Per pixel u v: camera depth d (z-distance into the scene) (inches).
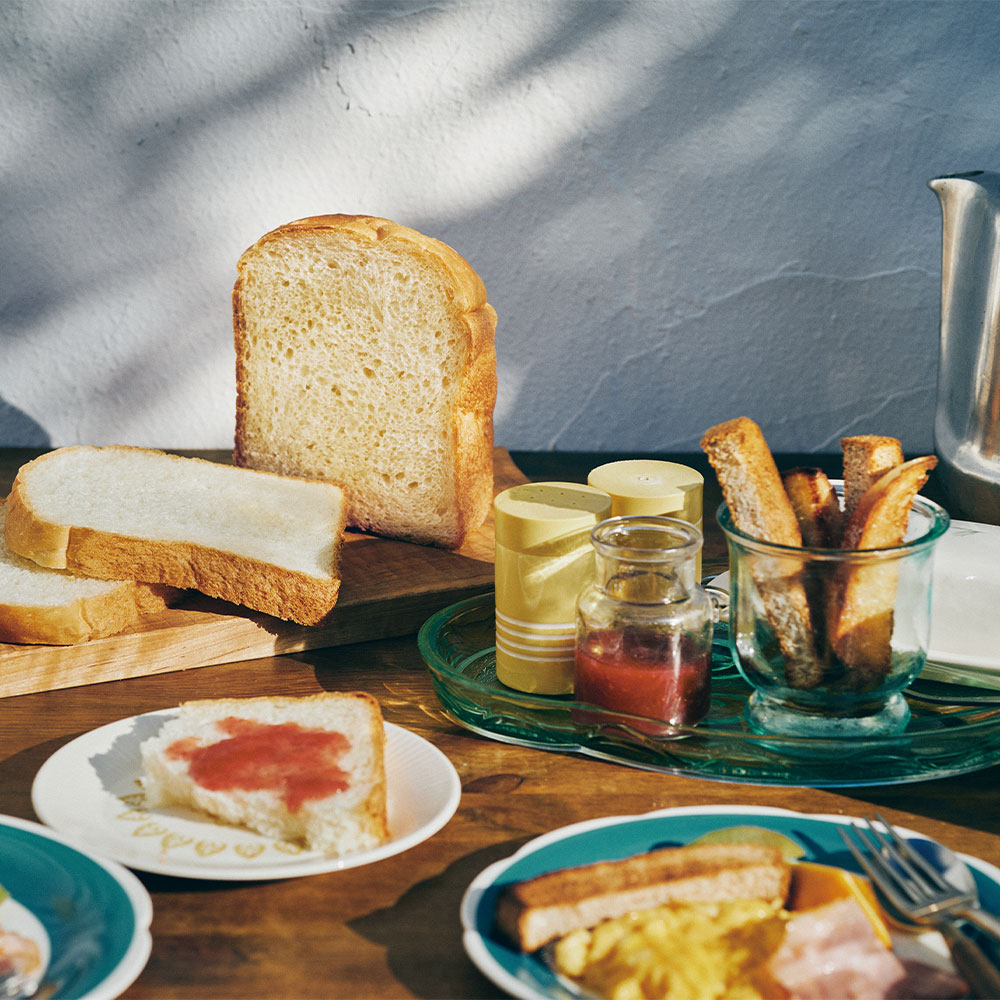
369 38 45.1
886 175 47.0
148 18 44.7
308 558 30.8
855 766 23.9
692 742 24.7
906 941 17.7
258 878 19.2
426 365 36.7
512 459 48.9
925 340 49.2
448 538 37.7
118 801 22.2
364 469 38.4
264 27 44.9
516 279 48.4
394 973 18.0
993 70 45.6
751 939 17.2
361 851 20.4
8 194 46.9
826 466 48.6
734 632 25.2
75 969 16.9
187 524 32.2
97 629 28.7
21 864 19.5
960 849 21.2
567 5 44.7
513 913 17.4
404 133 46.4
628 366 49.8
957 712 26.1
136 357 49.5
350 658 30.6
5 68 45.1
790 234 47.8
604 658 24.8
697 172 46.9
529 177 47.0
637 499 28.0
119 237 47.8
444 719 26.9
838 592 22.9
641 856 18.7
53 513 31.8
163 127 46.2
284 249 37.3
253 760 22.2
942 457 38.8
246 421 40.3
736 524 24.0
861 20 45.0
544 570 26.2
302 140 46.5
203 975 17.8
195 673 29.4
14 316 48.7
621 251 48.0
